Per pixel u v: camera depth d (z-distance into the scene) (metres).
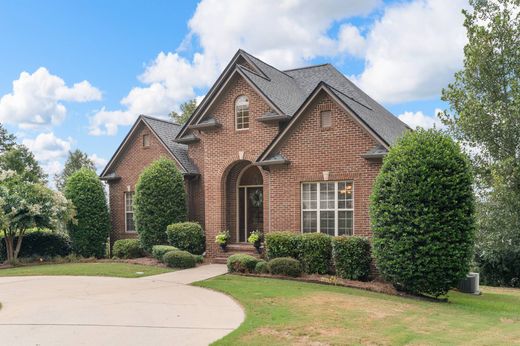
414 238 12.03
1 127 45.00
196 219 22.67
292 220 16.97
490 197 19.88
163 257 17.33
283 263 14.45
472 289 14.74
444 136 12.98
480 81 21.08
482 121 20.28
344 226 16.09
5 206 19.33
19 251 21.06
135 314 9.48
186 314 9.47
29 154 43.12
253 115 19.06
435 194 12.00
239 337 7.61
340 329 8.24
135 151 24.62
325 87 16.28
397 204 12.38
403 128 26.00
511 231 19.03
